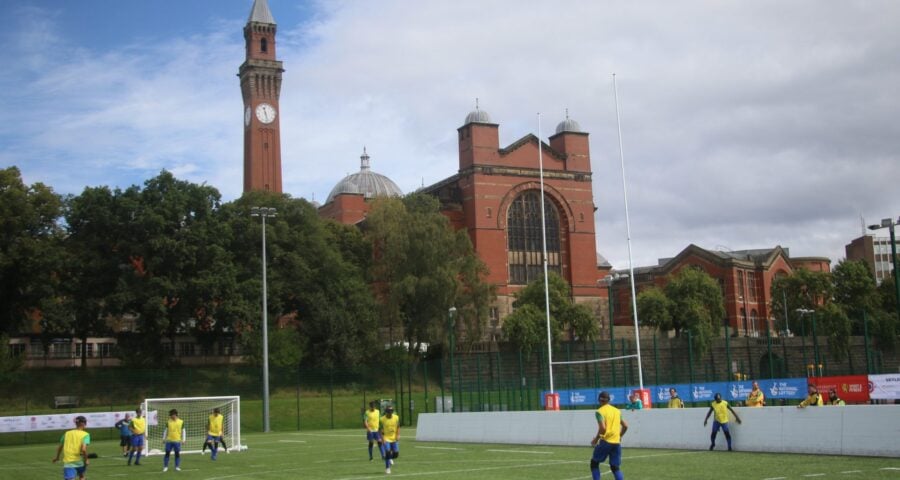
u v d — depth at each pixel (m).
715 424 33.03
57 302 83.75
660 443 35.97
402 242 100.56
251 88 145.75
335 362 93.88
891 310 127.50
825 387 65.62
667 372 103.25
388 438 29.41
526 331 98.06
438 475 27.73
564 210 124.31
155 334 87.88
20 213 83.81
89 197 87.19
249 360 88.44
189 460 39.19
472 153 118.94
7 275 85.00
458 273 101.94
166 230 88.62
